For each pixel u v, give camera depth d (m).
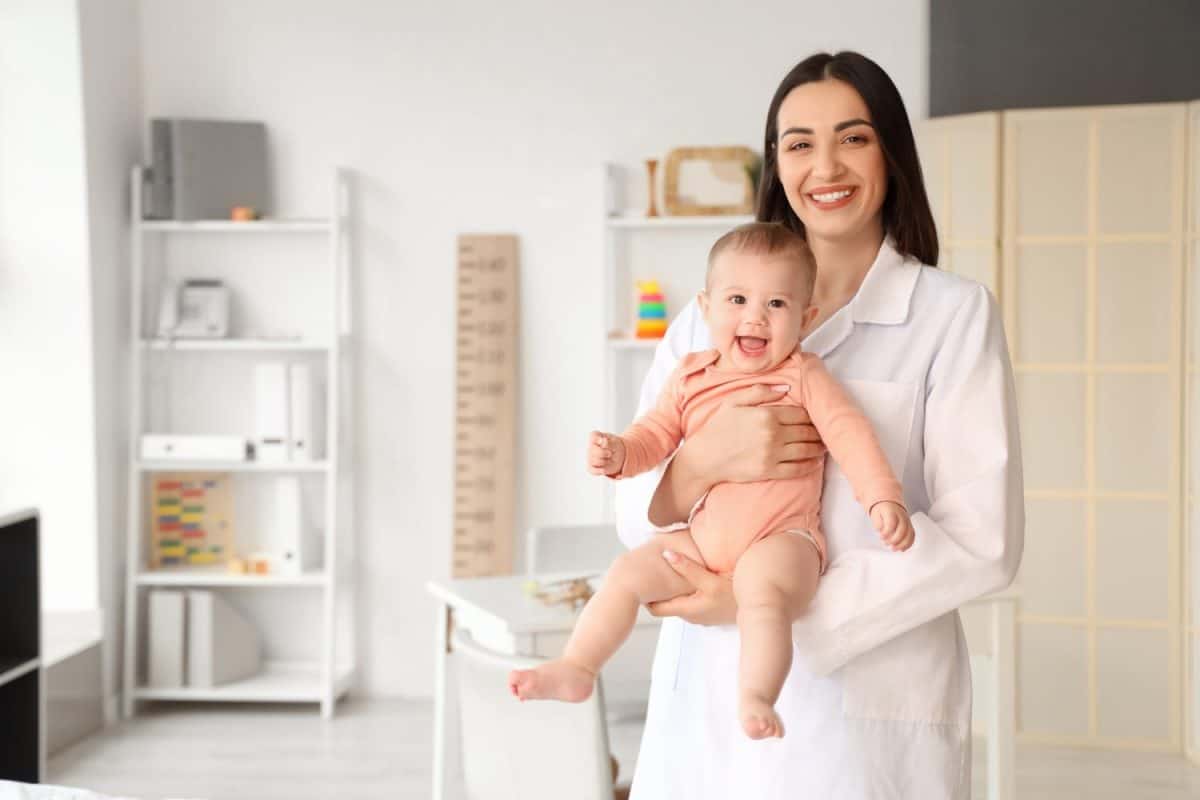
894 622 1.67
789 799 1.72
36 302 4.91
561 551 4.08
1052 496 4.81
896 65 5.06
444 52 5.23
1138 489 4.75
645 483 1.83
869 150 1.81
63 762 4.48
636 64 5.16
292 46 5.25
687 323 1.99
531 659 2.24
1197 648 4.66
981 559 1.66
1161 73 4.95
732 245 1.78
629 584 1.73
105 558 5.04
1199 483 4.63
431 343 5.29
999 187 4.81
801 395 1.75
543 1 5.18
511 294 5.20
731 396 1.77
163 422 5.31
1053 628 4.83
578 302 5.23
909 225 1.88
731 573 1.73
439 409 5.29
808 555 1.69
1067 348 4.79
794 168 1.84
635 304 5.14
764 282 1.74
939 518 1.72
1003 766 3.30
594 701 2.23
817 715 1.73
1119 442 4.76
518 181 5.23
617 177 5.18
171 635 5.07
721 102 5.13
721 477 1.75
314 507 5.34
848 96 1.81
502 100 5.22
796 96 1.84
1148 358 4.73
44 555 4.97
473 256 5.21
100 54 4.96
